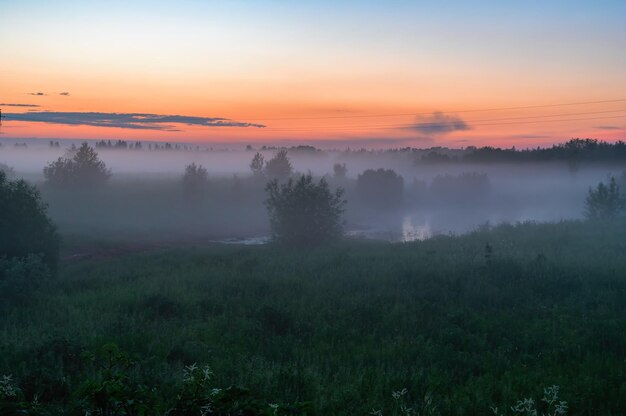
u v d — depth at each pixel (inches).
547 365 409.4
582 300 613.6
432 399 311.7
